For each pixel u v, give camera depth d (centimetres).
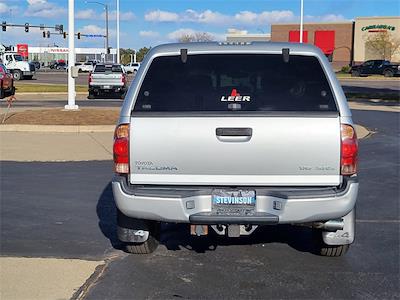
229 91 509
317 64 515
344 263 567
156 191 491
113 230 679
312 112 487
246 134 482
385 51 7419
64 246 618
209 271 543
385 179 995
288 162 482
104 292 489
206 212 490
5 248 609
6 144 1324
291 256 588
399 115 2159
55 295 480
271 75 513
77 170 1056
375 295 484
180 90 511
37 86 3731
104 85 2861
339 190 485
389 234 670
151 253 593
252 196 488
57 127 1531
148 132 489
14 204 804
